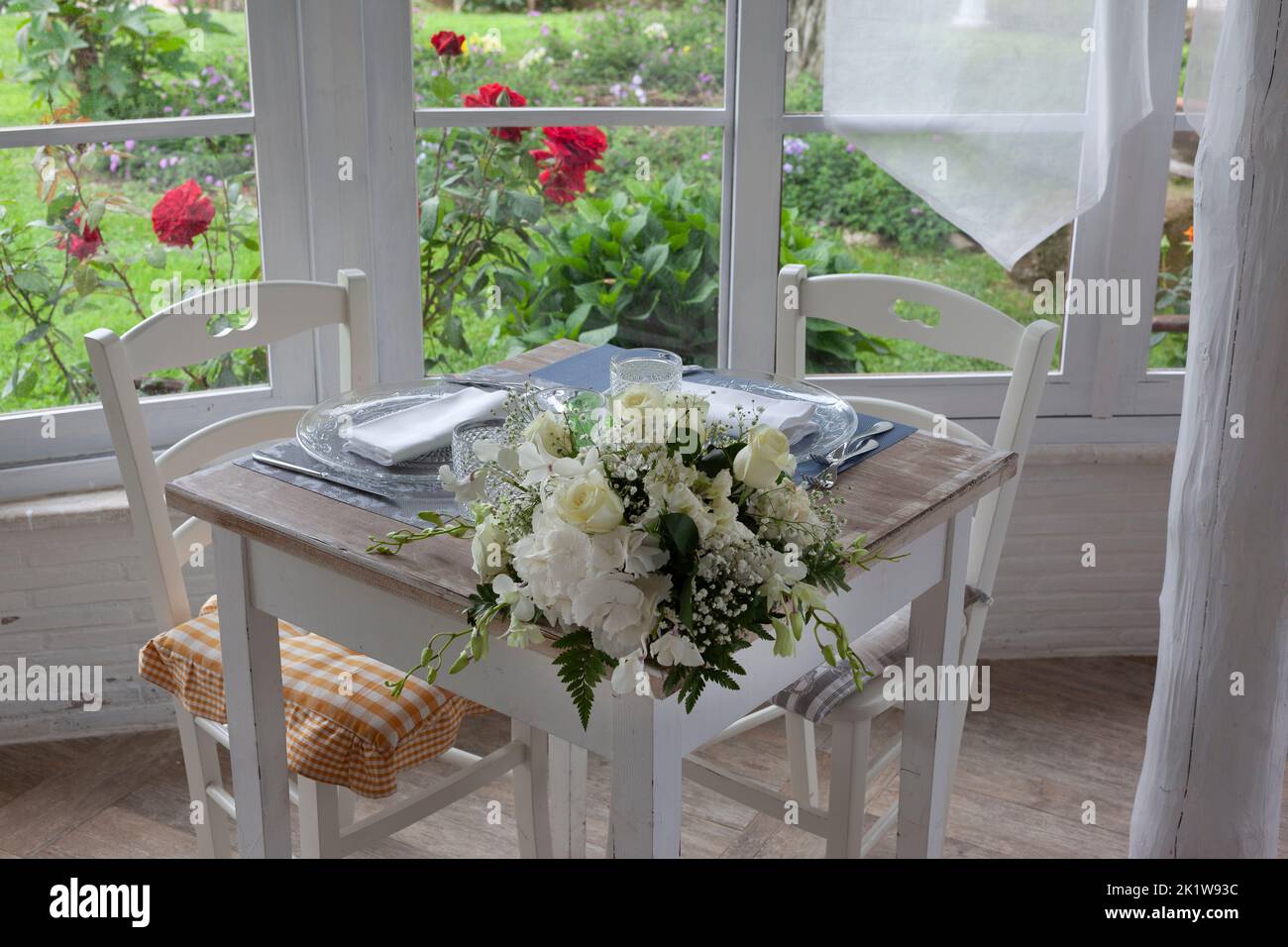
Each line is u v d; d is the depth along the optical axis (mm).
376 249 2537
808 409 1666
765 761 2568
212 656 1844
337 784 1732
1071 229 2605
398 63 2424
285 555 1574
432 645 1413
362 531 1467
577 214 2574
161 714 2637
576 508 1142
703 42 2484
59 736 2592
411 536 1390
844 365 2709
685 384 1839
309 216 2510
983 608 1979
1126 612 2830
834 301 2143
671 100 2514
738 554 1165
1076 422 2727
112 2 2316
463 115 2475
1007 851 2297
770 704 2314
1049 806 2414
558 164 2531
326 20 2371
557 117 2494
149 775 2490
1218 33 2227
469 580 1363
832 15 2330
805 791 2273
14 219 2387
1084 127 2309
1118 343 2670
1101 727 2641
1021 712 2684
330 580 1539
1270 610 1798
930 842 1888
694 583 1147
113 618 2549
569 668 1171
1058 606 2826
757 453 1190
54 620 2518
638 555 1139
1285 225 1645
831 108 2385
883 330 2123
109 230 2443
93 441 2539
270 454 1655
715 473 1207
